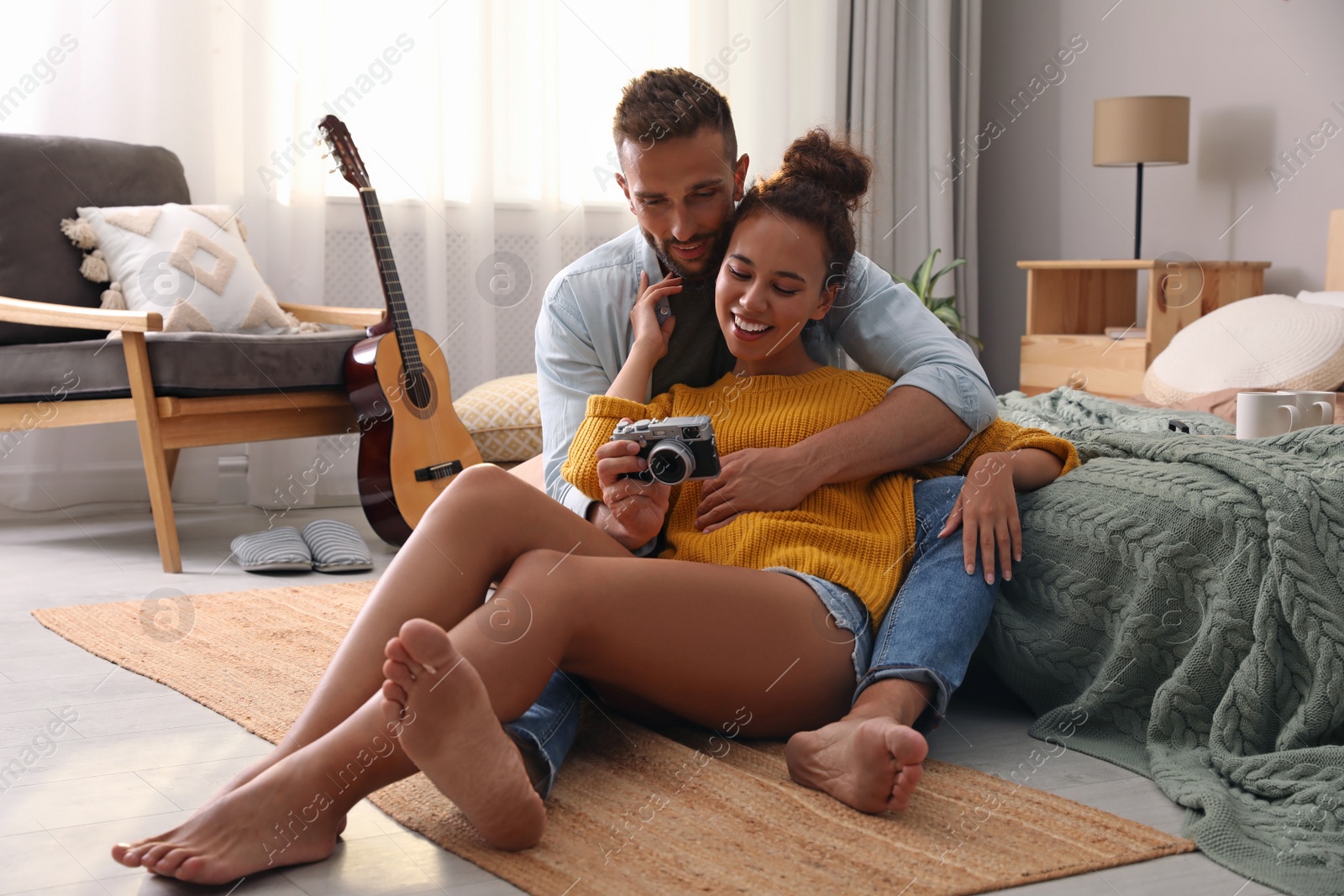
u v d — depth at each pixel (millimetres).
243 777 896
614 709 1186
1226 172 3148
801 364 1270
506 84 3361
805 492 1145
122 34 2895
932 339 1305
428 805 992
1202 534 1121
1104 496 1207
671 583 1003
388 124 3199
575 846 902
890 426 1194
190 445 2254
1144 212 3418
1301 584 1059
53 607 1814
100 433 2926
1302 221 2943
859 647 1074
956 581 1134
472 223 3299
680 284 1273
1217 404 2236
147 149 2795
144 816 996
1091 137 3590
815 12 3703
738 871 854
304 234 3066
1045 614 1237
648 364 1249
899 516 1197
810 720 1088
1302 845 906
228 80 2988
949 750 1174
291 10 3014
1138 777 1098
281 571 2176
